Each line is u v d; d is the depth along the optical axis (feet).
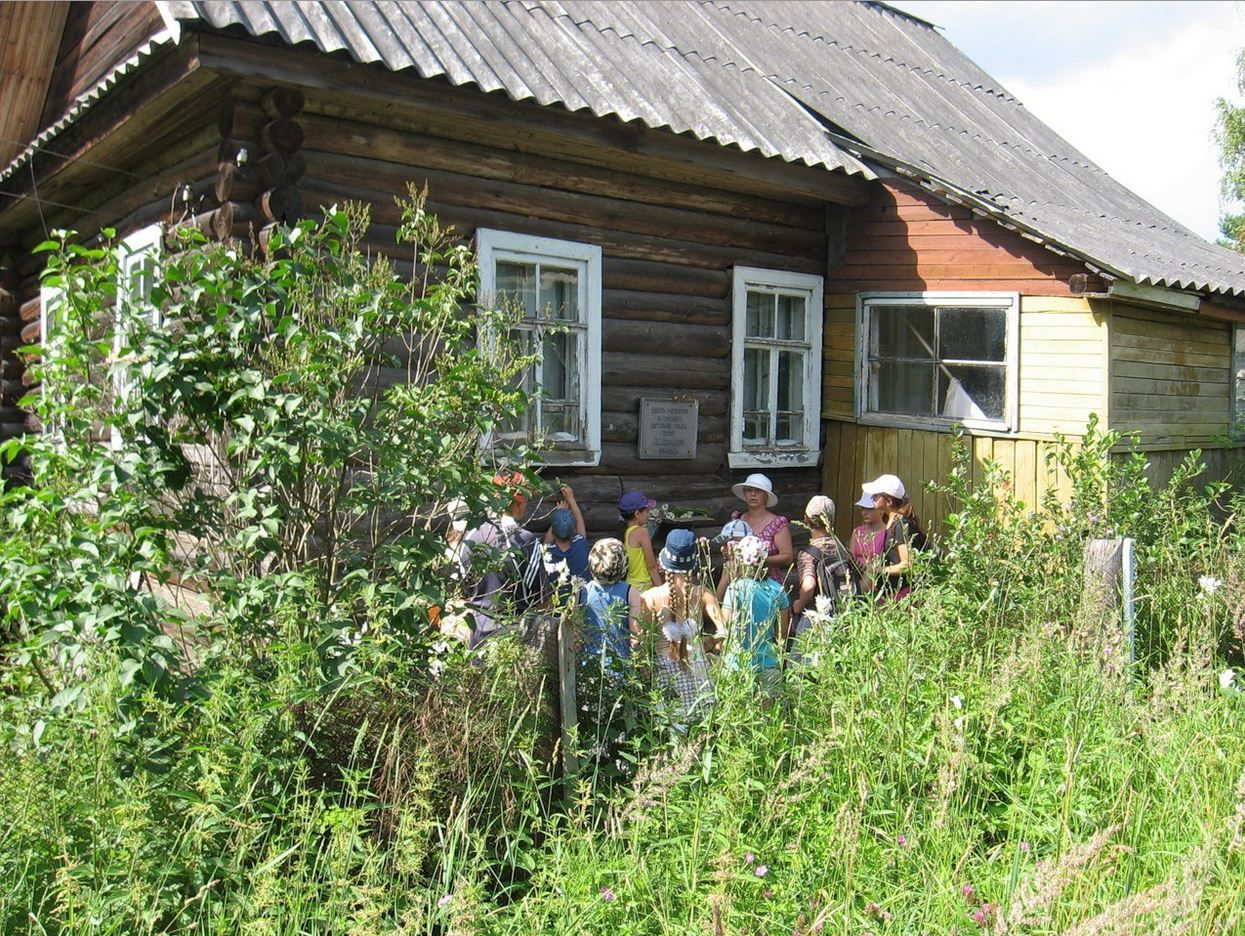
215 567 15.48
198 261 14.33
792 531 29.84
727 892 10.93
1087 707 15.11
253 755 11.04
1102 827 13.00
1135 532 22.63
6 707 12.72
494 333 18.26
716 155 25.20
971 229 27.61
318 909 10.37
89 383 14.66
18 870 10.39
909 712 14.85
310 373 14.03
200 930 10.18
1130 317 26.58
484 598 16.20
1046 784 13.97
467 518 14.90
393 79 19.95
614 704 14.56
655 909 10.93
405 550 13.93
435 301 15.44
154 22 25.31
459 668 13.62
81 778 10.93
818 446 30.53
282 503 15.03
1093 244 26.73
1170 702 15.10
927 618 17.29
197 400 14.16
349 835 10.75
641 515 23.36
